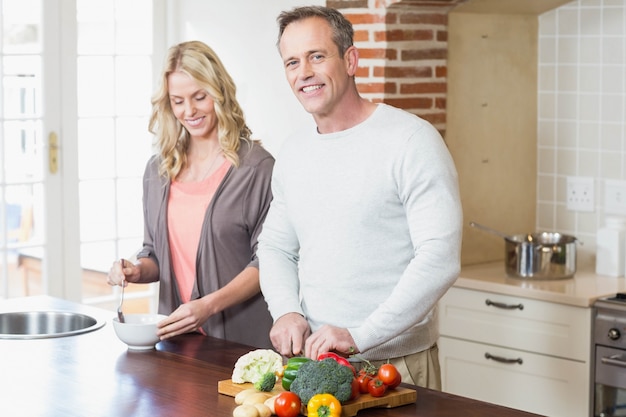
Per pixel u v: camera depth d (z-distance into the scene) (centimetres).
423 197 290
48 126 541
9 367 303
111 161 568
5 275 536
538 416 253
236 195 353
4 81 526
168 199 362
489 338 450
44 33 536
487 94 496
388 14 453
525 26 508
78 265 557
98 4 555
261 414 246
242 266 359
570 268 457
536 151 519
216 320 351
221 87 355
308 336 300
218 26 552
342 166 303
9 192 533
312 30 296
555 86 509
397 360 307
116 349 323
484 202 500
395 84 459
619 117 486
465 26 485
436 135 297
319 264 307
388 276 301
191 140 365
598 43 490
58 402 268
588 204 499
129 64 569
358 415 253
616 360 409
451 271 286
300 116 516
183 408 260
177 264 361
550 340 430
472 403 264
